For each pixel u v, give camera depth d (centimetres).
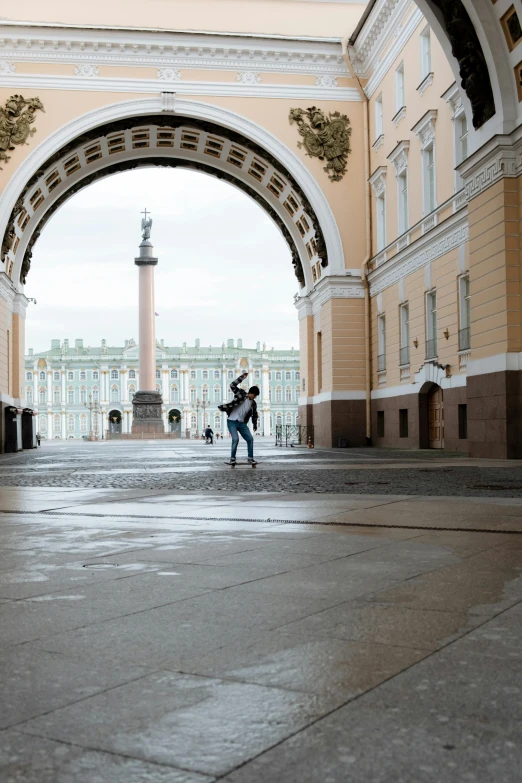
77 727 252
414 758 229
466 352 2530
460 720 255
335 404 3506
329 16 3578
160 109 3412
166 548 618
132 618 395
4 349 3434
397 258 3134
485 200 2133
